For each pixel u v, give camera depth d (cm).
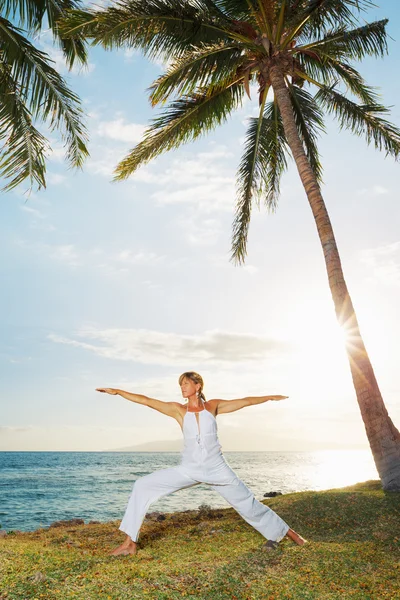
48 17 1230
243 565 479
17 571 440
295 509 816
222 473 531
